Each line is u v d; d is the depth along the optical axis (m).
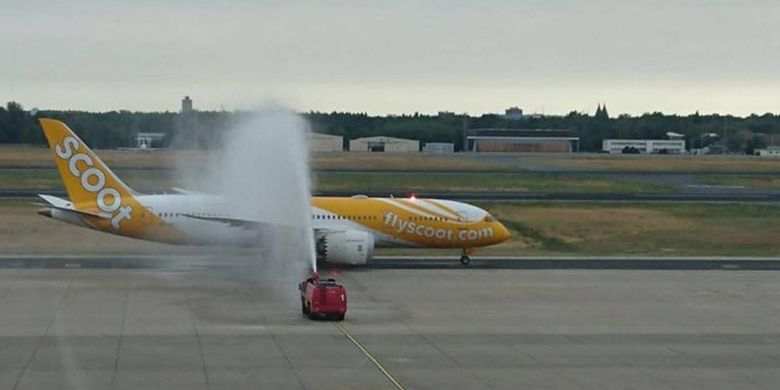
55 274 69.69
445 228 78.81
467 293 64.88
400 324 53.59
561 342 49.47
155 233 75.50
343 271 74.31
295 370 41.75
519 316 56.84
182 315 55.16
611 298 63.72
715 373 42.94
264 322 53.44
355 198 79.56
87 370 41.31
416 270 75.50
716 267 79.62
